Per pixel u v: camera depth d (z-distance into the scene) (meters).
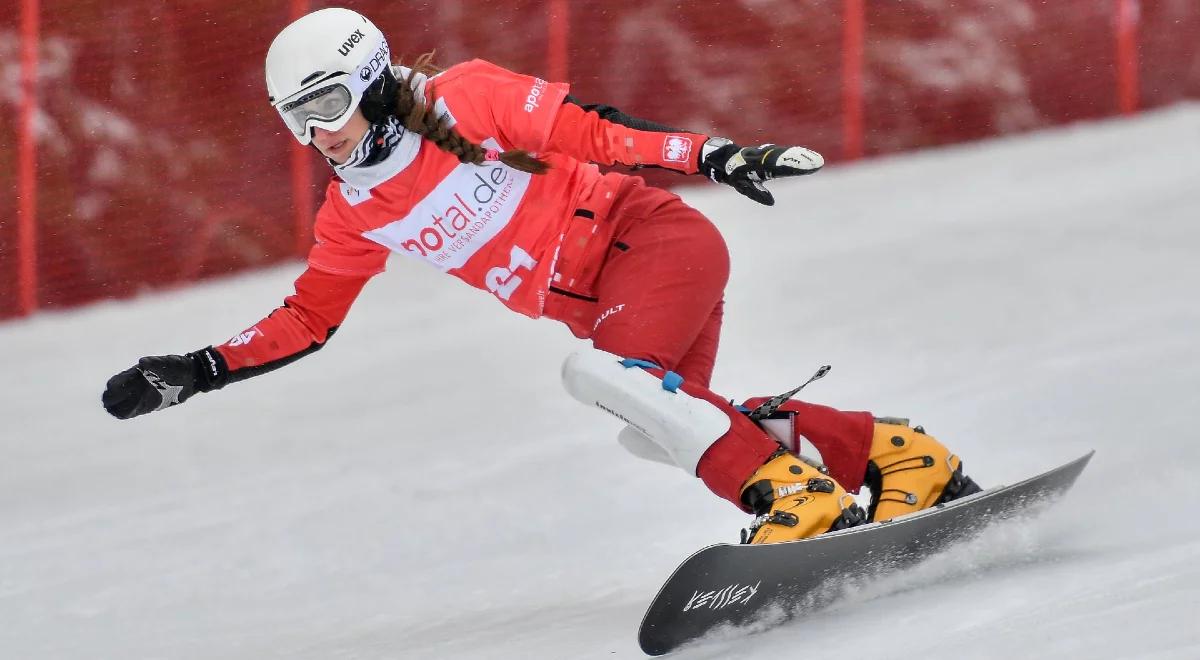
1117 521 10.23
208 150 32.59
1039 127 38.38
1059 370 17.38
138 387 10.03
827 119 36.91
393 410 21.09
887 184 34.16
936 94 37.53
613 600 11.07
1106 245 25.55
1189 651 6.51
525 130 9.77
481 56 34.25
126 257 32.28
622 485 15.16
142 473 19.42
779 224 31.34
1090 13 38.28
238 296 31.31
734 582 8.37
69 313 31.64
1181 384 15.58
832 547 8.63
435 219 10.00
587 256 10.23
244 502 17.09
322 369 24.27
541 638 9.99
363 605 12.29
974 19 37.69
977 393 16.97
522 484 15.89
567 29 34.81
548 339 24.72
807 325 22.66
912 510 10.32
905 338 21.06
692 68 35.91
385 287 30.23
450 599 12.07
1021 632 7.39
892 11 37.06
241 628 11.99
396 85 9.64
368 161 9.76
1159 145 34.72
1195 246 24.70
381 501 16.08
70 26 31.83
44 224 31.83
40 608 13.47
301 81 9.25
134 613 12.97
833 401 17.97
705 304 10.08
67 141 31.92
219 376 10.39
